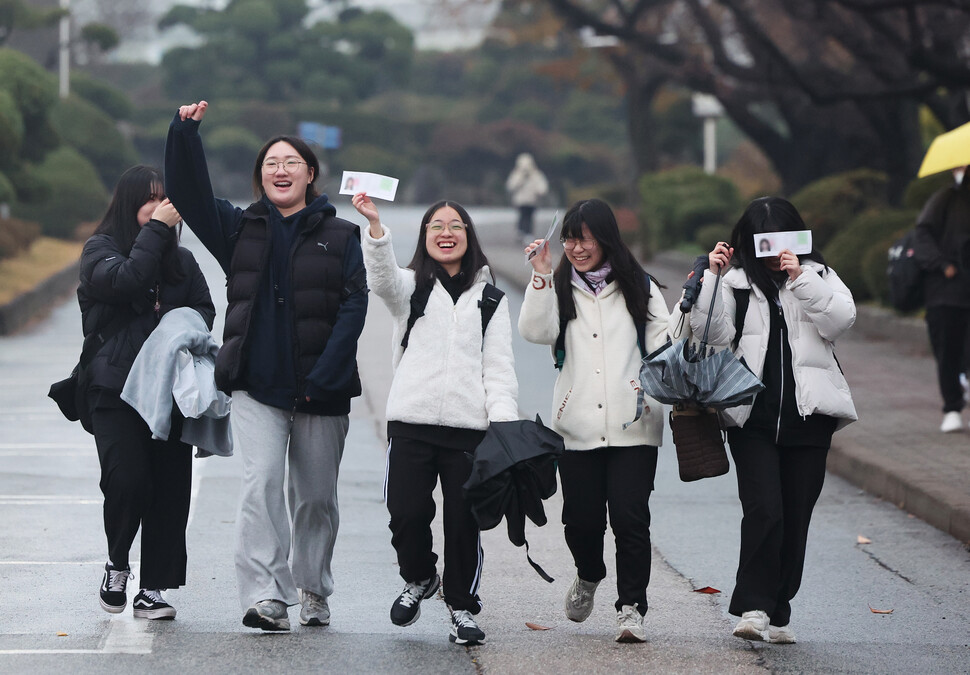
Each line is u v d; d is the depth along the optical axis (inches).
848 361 1127.6
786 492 445.1
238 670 402.6
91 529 595.8
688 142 3102.9
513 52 4756.4
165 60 4151.1
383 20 4320.9
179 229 469.1
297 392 434.6
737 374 420.5
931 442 768.9
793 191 2106.3
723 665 416.2
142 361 443.8
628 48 2506.2
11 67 1808.6
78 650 421.1
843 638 456.4
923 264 776.3
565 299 443.2
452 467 434.3
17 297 1476.4
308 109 4055.1
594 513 442.0
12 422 887.7
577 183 4404.5
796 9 1619.1
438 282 441.4
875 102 1830.7
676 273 1926.7
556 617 475.8
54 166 2279.8
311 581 451.8
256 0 4170.8
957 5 1326.3
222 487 695.1
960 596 516.7
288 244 442.0
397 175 4089.6
